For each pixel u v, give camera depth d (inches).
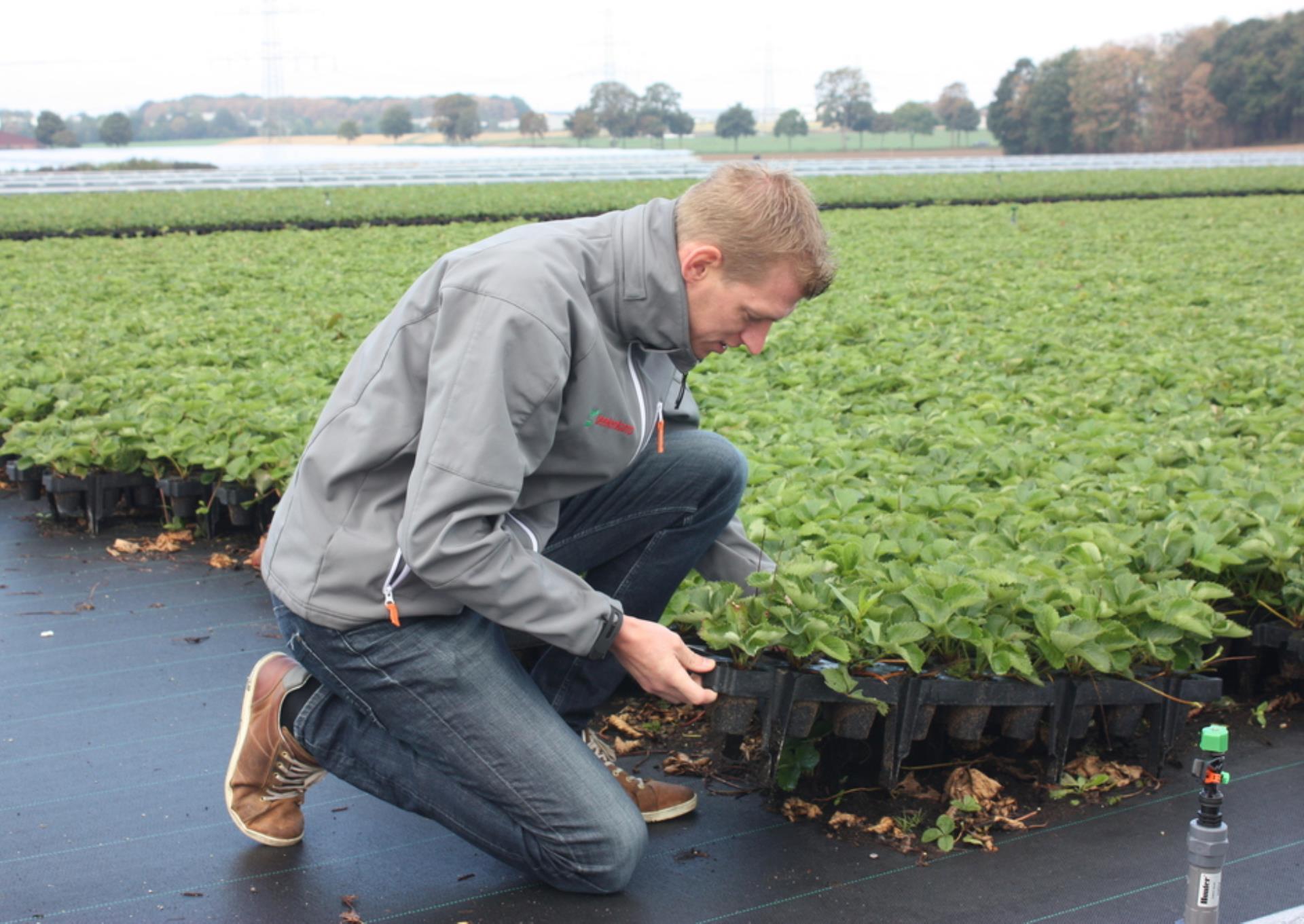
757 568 138.0
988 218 909.2
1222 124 3336.6
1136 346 350.0
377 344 102.0
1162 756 135.3
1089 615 131.5
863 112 4702.3
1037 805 131.0
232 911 110.9
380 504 100.8
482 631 105.2
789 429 240.2
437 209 974.4
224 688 161.8
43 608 190.1
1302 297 458.3
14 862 118.6
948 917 110.3
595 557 127.5
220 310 433.7
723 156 3575.3
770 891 114.5
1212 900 95.7
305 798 132.6
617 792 107.1
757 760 136.2
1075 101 3437.5
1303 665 155.3
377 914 110.5
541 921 109.4
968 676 130.0
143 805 130.3
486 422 93.7
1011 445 220.7
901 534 162.6
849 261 614.2
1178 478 200.2
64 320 388.5
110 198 1021.8
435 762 107.0
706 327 102.2
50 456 221.6
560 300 95.9
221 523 233.5
